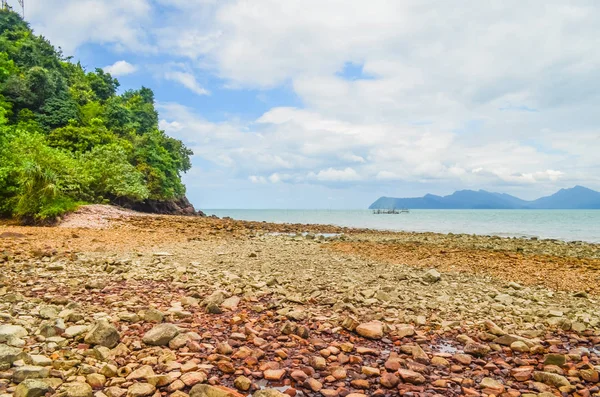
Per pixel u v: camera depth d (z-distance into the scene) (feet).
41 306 20.59
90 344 15.34
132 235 68.44
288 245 66.33
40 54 221.66
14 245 45.14
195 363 14.40
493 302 28.17
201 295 25.13
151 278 30.32
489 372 15.21
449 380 14.07
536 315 24.58
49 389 11.18
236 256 48.08
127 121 223.10
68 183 105.81
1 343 14.73
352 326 19.60
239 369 14.12
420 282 35.32
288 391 12.56
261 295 26.71
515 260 52.54
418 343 18.51
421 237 99.66
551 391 13.48
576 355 16.93
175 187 230.07
